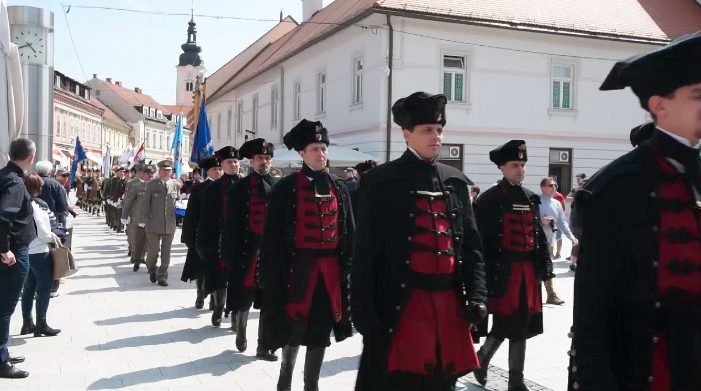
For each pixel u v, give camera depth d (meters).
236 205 6.37
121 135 76.31
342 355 6.38
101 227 22.28
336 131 23.53
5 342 5.52
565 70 22.88
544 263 5.24
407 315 3.26
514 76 21.84
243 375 5.66
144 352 6.40
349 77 22.53
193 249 8.51
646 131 2.92
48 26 10.29
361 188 3.42
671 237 2.18
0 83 6.82
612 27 23.19
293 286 4.73
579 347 2.26
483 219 5.17
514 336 4.98
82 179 33.97
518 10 22.19
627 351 2.25
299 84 27.95
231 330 7.37
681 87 2.17
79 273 11.68
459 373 3.31
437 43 20.67
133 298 9.34
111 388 5.26
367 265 3.27
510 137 21.84
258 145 6.50
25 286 6.99
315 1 33.91
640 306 2.20
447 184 3.46
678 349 2.15
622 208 2.22
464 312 3.40
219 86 45.81
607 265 2.24
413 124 3.38
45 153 10.34
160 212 10.44
